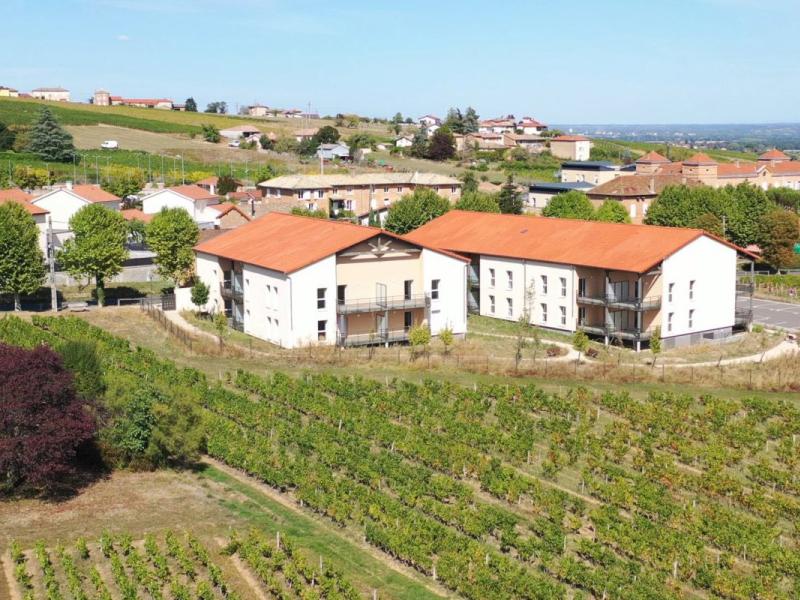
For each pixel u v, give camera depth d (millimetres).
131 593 40812
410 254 90312
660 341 88375
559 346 89938
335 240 89250
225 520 51031
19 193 135000
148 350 81000
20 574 43125
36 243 101375
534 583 42375
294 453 61094
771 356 89375
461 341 91812
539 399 72500
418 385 76312
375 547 48375
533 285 97375
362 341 88562
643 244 92438
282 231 97812
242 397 69500
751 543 47594
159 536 48688
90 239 100625
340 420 65938
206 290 97938
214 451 60219
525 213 166625
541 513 52438
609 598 42750
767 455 63812
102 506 52656
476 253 102375
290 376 77938
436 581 44938
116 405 57781
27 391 52906
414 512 51250
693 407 73438
